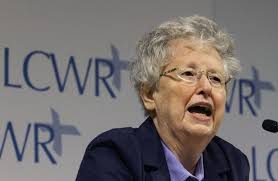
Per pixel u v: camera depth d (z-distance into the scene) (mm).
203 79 4797
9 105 7930
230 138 9516
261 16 10141
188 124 4801
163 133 4977
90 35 8570
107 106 8555
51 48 8273
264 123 5230
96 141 4945
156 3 9219
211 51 4934
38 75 8133
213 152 5328
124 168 4809
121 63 8734
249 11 10062
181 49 4898
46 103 8133
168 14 9312
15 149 7887
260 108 9820
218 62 4922
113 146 4891
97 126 8438
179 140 4914
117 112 8617
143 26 9039
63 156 8164
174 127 4855
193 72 4844
